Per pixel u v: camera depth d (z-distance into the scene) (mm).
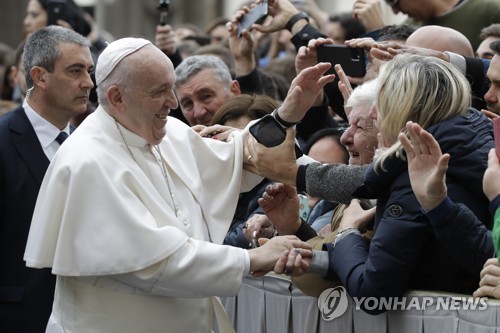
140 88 3441
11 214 4387
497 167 3037
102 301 3490
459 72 3295
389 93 3262
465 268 3139
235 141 3789
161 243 3367
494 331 2949
